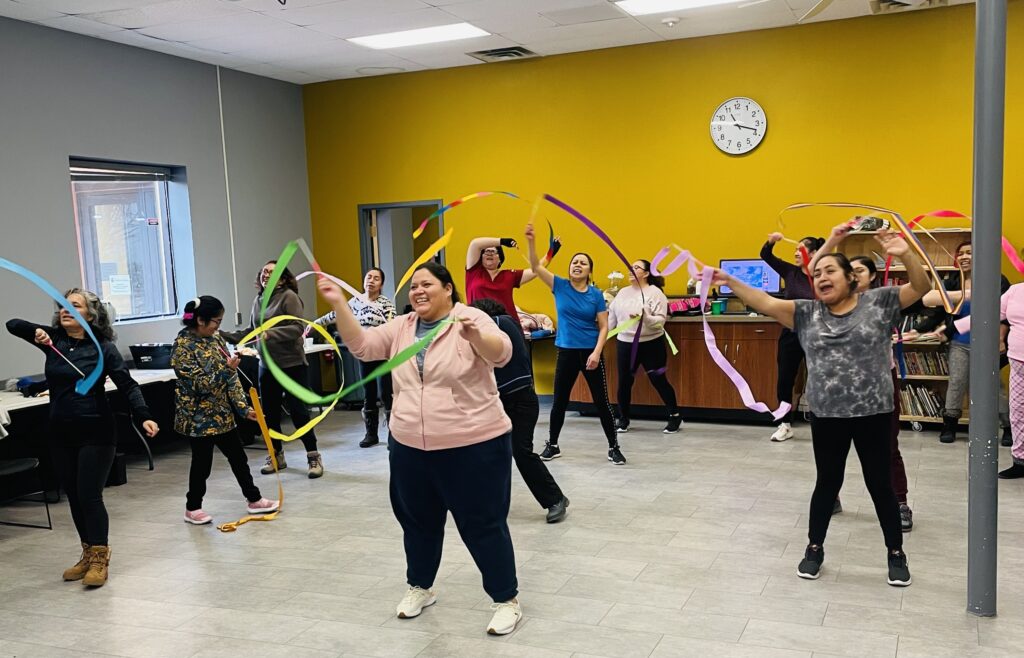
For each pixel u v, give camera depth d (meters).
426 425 2.98
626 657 2.96
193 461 4.70
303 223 8.67
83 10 5.73
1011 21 6.20
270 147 8.23
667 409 6.66
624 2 6.04
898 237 3.16
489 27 6.59
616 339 7.24
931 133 6.57
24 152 5.98
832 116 6.84
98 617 3.48
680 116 7.29
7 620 3.48
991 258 3.03
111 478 5.63
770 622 3.19
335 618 3.38
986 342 3.06
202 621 3.41
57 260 6.23
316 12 5.98
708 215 7.30
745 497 4.84
